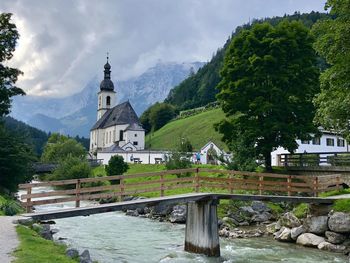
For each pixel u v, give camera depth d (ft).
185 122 498.69
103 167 339.36
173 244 91.04
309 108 148.25
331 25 90.33
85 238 97.40
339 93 90.79
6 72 157.99
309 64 153.79
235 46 160.25
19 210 79.41
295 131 145.48
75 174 257.96
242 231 105.60
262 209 123.34
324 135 211.61
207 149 274.98
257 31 157.48
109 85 533.14
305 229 94.38
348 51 86.02
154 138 488.85
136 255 78.79
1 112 157.17
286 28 156.76
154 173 80.48
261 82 153.38
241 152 147.84
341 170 136.46
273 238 98.84
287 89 151.43
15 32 160.04
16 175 140.05
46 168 280.72
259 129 146.51
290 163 167.43
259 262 74.49
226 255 79.97
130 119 450.30
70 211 64.03
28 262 37.96
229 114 158.30
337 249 84.23
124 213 152.46
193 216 83.25
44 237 56.59
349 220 87.04
